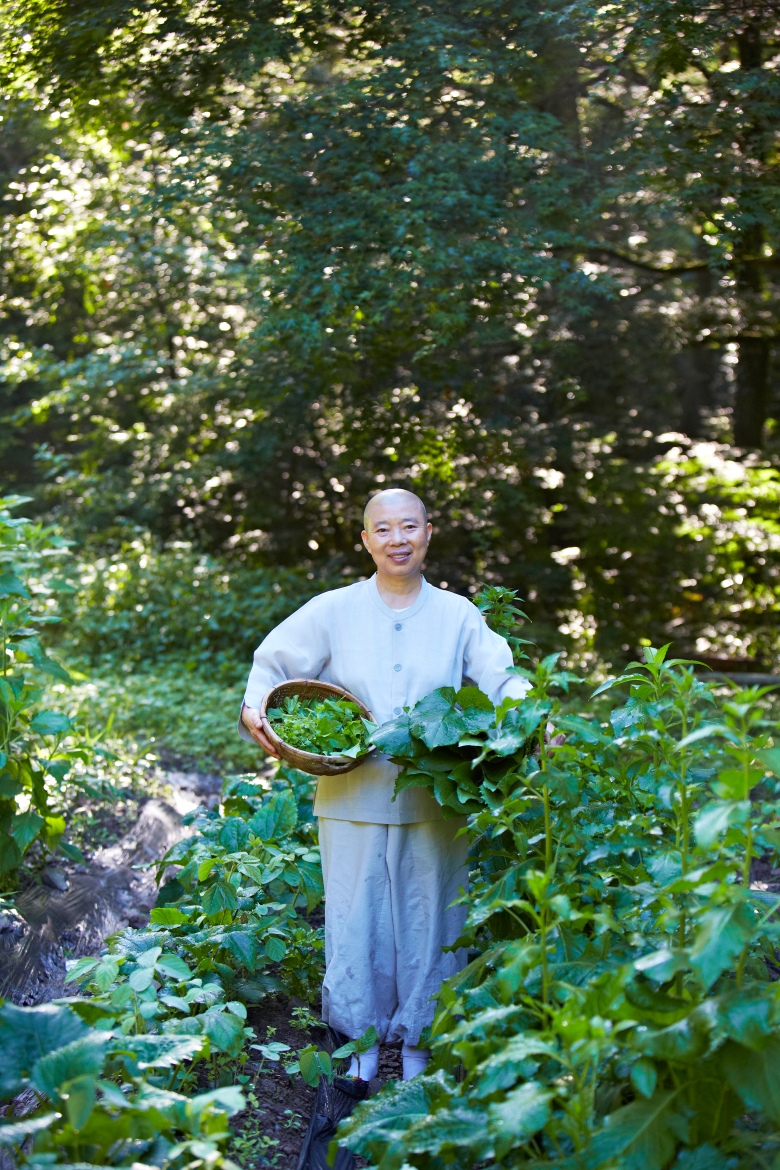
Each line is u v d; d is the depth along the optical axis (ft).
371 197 25.59
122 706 27.07
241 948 10.96
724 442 47.65
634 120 26.66
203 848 12.75
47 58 27.04
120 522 41.98
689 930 8.26
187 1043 8.13
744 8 25.21
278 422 38.27
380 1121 7.68
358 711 10.94
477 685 11.34
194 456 42.83
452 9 25.90
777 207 24.58
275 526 43.96
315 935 12.70
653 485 39.86
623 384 41.19
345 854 10.91
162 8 25.94
